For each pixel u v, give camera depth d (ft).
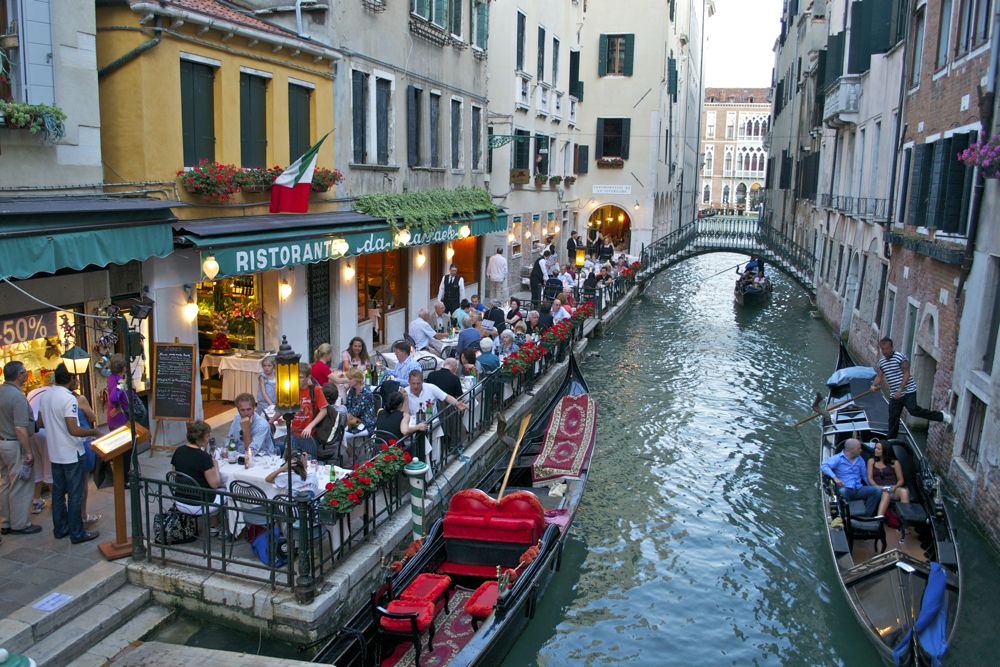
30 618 18.70
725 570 28.96
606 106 100.99
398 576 22.16
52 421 21.75
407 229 44.65
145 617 20.85
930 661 20.47
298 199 33.53
